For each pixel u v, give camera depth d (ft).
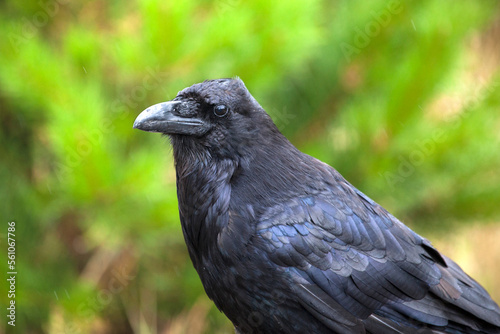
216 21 34.47
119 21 38.34
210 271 24.75
